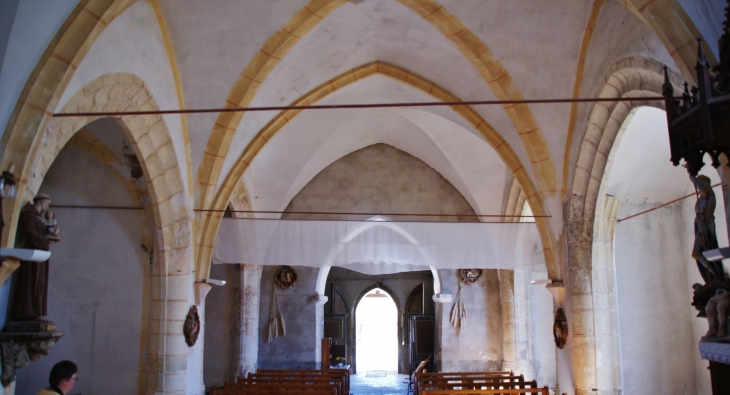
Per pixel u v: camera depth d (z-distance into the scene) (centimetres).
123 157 1087
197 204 1099
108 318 1087
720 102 435
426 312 2300
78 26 674
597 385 1008
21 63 642
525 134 1080
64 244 1105
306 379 1411
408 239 1178
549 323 1653
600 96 907
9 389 622
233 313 1691
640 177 1116
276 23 973
